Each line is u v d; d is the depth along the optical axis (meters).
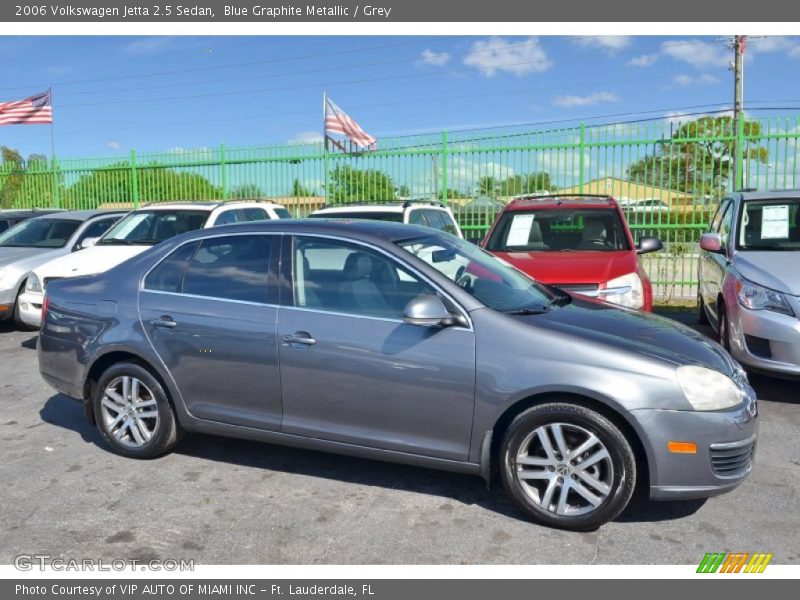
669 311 11.32
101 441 5.57
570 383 3.92
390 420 4.34
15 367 8.01
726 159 11.89
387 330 4.32
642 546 3.90
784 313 6.14
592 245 8.06
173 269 5.04
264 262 4.77
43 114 17.48
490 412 4.09
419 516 4.26
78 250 10.02
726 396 3.97
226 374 4.75
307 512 4.32
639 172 12.23
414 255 4.49
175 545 3.95
